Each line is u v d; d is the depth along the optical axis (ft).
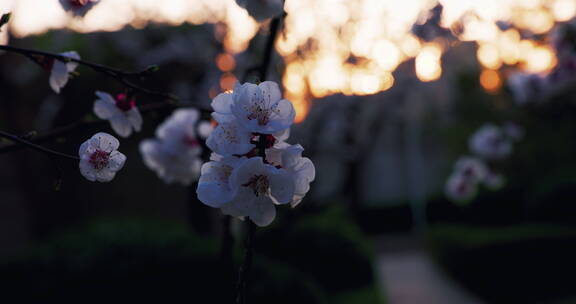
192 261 14.88
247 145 3.61
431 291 28.22
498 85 32.78
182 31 25.90
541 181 33.27
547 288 25.22
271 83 3.81
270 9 5.28
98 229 16.63
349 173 32.81
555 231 26.68
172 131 8.01
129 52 25.75
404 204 56.65
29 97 27.32
